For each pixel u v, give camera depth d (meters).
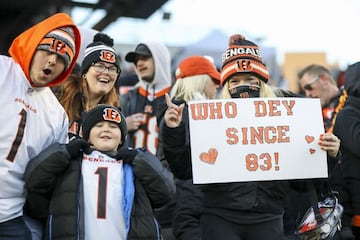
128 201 11.23
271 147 12.25
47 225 11.17
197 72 16.72
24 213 11.51
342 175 15.08
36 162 10.93
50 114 11.65
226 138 12.23
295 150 12.28
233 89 12.94
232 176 12.06
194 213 14.66
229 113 12.34
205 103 12.37
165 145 12.63
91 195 11.16
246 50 12.89
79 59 17.38
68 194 11.06
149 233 11.25
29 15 43.25
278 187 12.27
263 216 12.05
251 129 12.29
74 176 11.20
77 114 13.96
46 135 11.52
